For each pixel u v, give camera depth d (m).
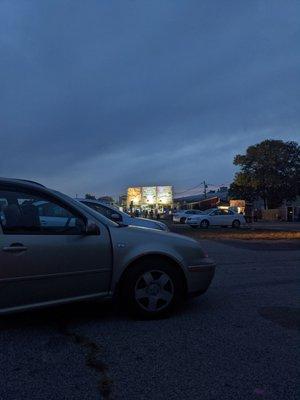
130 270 6.15
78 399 3.92
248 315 6.50
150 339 5.42
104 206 12.02
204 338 5.46
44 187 6.11
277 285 8.85
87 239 5.97
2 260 5.46
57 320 6.22
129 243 6.18
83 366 4.62
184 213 48.66
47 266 5.70
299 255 14.31
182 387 4.14
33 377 4.36
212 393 4.02
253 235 24.92
